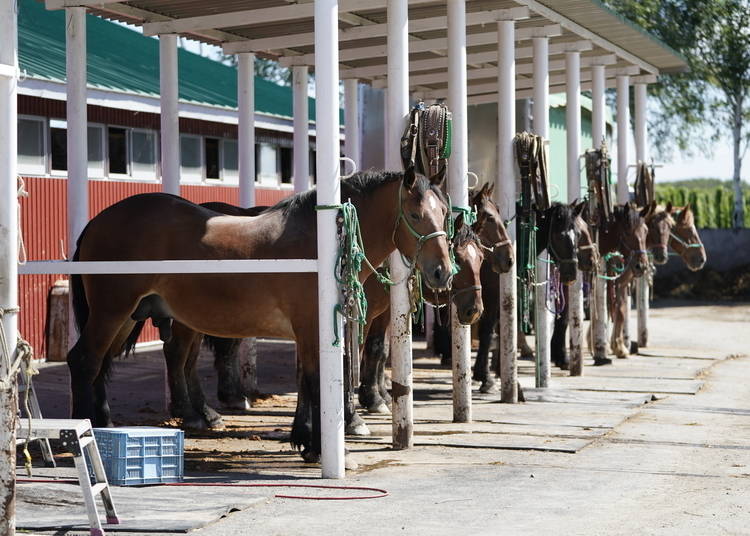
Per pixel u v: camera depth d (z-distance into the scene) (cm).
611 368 1513
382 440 920
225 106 1805
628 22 1380
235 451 862
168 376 995
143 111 1608
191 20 1127
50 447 801
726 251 3297
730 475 771
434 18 1270
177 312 831
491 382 1248
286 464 804
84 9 1009
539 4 1229
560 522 612
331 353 738
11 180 527
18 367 522
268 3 1113
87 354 848
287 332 800
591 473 772
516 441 908
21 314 1474
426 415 1071
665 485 731
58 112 1527
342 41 1384
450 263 757
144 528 583
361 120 1988
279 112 2086
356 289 739
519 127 1939
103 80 1577
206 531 587
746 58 3616
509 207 1200
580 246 1359
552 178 2178
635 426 1012
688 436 955
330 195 734
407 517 621
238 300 793
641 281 1819
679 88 3797
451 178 1018
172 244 823
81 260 867
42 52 1582
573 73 1459
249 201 1290
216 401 1190
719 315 2636
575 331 1403
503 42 1193
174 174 1145
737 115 3672
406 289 881
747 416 1086
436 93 1811
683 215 1972
